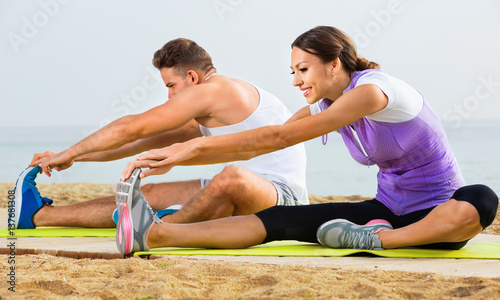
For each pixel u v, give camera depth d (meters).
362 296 2.34
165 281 2.57
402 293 2.39
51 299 2.35
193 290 2.44
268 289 2.42
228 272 2.81
